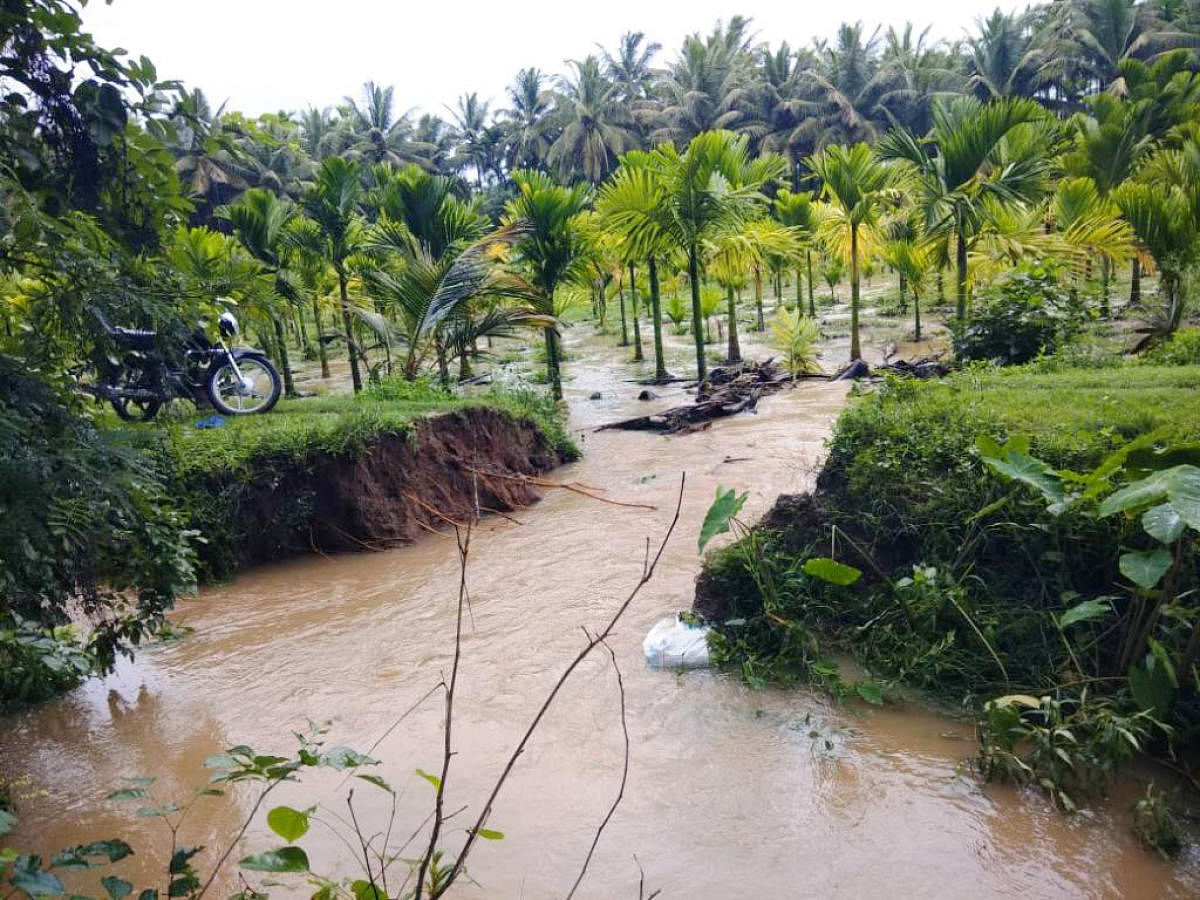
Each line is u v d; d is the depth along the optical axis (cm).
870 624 498
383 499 836
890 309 2533
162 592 482
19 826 389
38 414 307
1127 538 449
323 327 2875
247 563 771
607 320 3169
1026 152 1469
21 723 494
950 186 1507
